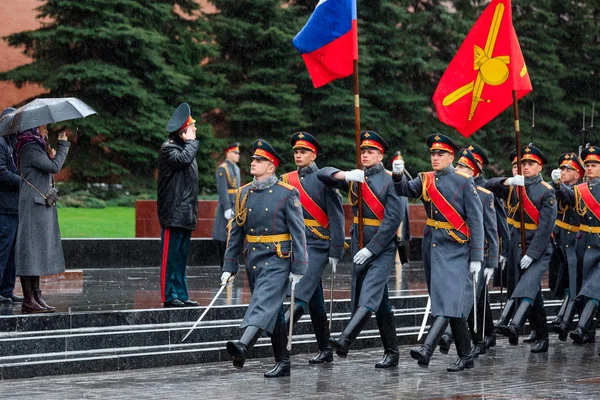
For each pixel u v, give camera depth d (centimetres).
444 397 1054
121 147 3494
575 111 4475
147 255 2400
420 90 4134
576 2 4547
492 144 4328
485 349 1426
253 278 1191
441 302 1239
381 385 1138
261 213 1166
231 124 3831
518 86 1539
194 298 1616
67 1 3444
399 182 1248
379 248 1257
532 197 1502
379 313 1290
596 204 1508
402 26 4097
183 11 3806
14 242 1494
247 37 3791
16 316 1274
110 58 3531
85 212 3269
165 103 3678
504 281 1555
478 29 1513
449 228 1266
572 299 1552
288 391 1088
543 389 1115
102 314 1341
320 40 1403
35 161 1366
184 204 1437
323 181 1270
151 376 1195
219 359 1324
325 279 2105
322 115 3856
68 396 1048
